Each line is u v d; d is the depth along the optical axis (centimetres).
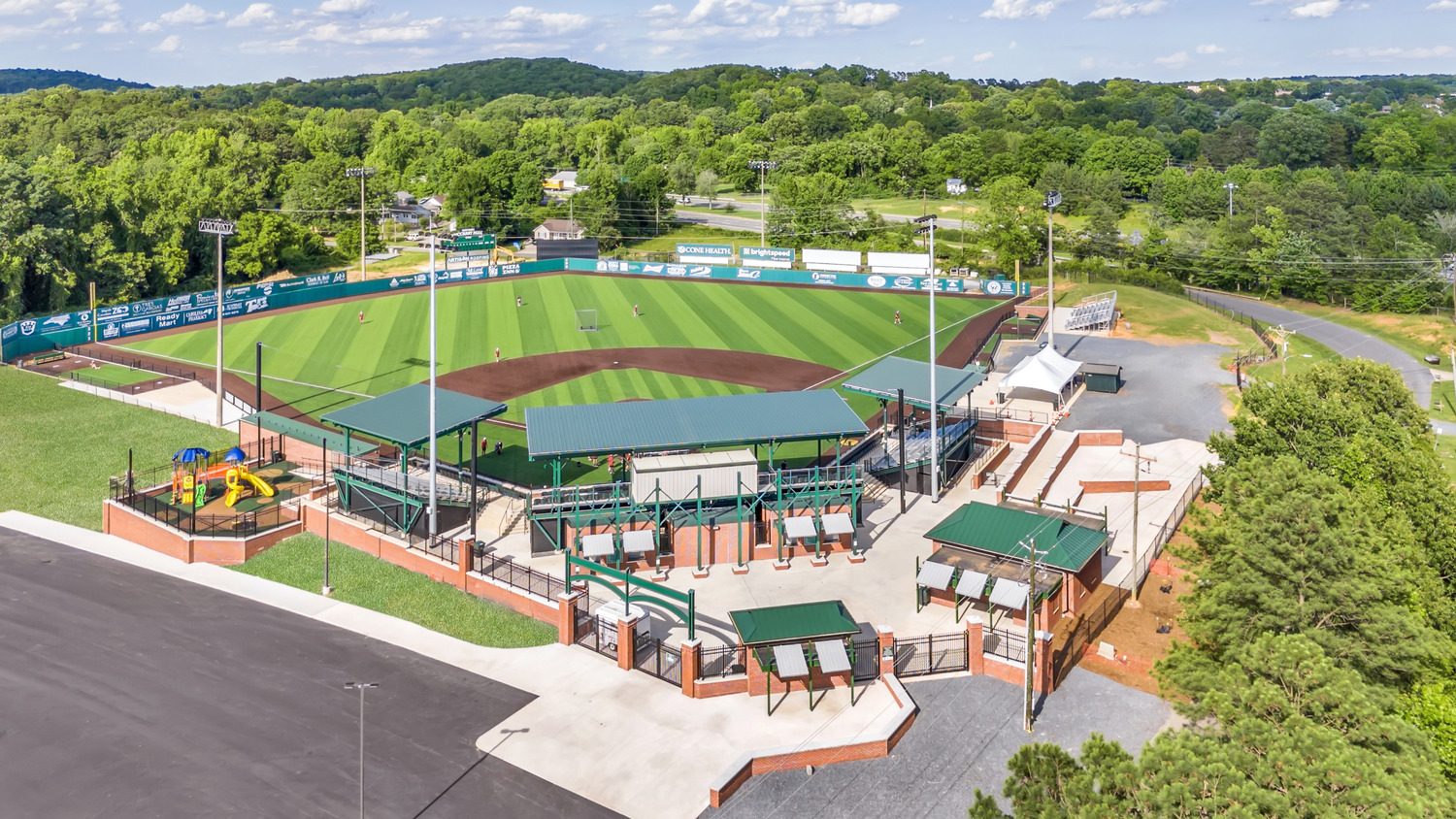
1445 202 16150
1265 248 13438
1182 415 7369
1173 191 18262
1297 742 2567
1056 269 13512
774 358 9488
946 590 4541
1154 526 5400
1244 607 3594
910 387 6212
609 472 6188
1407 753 2667
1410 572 3600
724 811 3206
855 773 3397
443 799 3247
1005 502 5544
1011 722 3675
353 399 8006
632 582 4303
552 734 3612
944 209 18975
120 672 4016
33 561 5147
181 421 7262
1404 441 4694
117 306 9888
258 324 10594
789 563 5028
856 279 12975
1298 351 10031
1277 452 4709
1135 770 2500
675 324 10888
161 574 5019
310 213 16925
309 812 3167
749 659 3831
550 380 8631
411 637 4366
